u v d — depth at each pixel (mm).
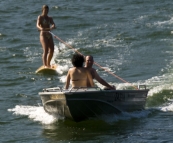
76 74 42562
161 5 96125
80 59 42781
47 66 63281
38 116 45688
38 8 99312
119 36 77625
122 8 95750
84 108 41719
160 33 77875
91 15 91812
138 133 40750
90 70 42875
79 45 74250
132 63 64188
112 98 42531
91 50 71562
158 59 65250
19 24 88062
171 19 85875
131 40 75500
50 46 62969
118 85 54250
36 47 74562
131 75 58906
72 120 43281
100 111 42719
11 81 58406
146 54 68125
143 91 45312
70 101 40656
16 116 45969
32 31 83750
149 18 87312
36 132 41938
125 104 44094
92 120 43500
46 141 39844
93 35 79062
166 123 43031
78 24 86125
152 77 57281
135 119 44031
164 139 39312
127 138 39719
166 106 47562
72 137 40438
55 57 69000
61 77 60094
